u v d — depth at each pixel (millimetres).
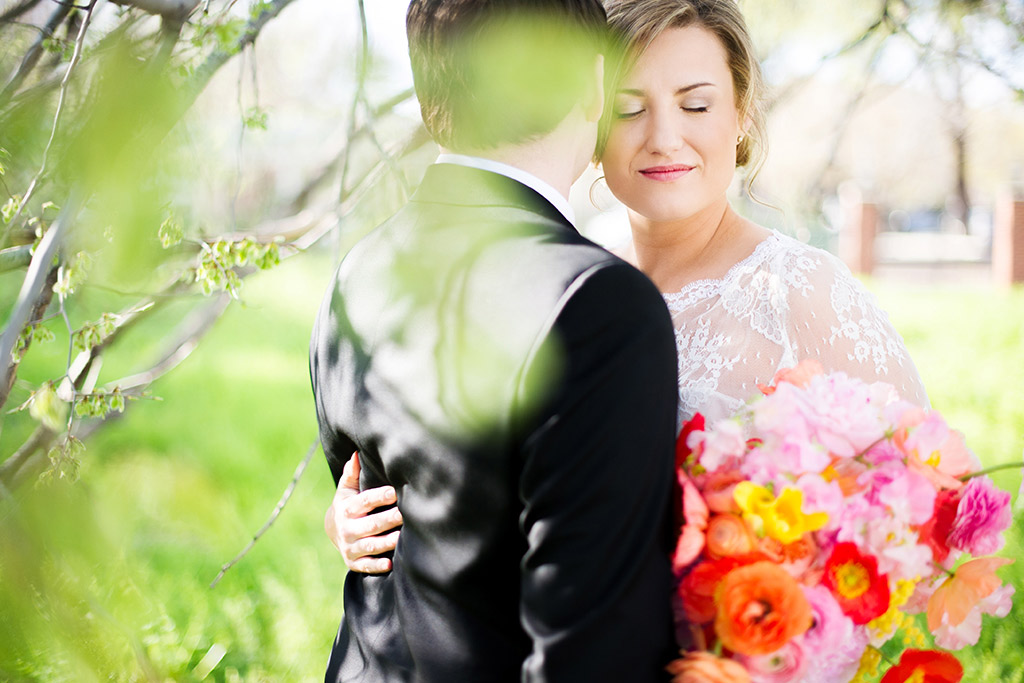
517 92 1149
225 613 3531
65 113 748
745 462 1261
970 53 4277
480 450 1096
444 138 1279
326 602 3682
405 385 1191
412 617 1221
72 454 1384
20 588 667
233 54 1358
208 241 2010
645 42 1780
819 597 1197
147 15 957
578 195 5602
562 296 1076
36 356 3617
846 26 5246
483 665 1148
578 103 1268
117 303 2393
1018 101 4250
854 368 1710
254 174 2646
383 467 1281
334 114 2600
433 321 1185
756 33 5242
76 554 672
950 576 1372
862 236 19656
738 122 1965
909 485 1279
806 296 1721
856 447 1312
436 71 1219
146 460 692
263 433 6418
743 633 1131
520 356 1075
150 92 662
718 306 1817
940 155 18078
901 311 12797
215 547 691
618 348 1057
